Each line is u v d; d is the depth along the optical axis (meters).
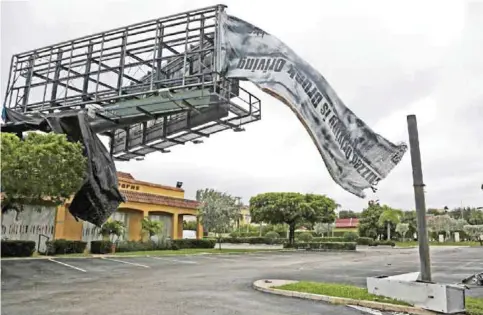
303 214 41.09
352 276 15.70
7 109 20.38
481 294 11.14
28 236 24.03
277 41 14.59
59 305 9.14
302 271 17.77
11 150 14.24
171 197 35.31
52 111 19.62
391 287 9.56
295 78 13.59
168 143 19.92
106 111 18.30
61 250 23.80
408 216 71.44
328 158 11.68
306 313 8.58
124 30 18.67
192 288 12.15
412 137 9.92
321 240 54.62
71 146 15.63
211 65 16.39
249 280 14.21
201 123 17.64
